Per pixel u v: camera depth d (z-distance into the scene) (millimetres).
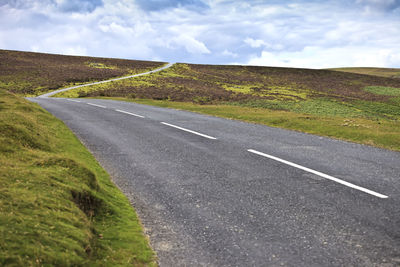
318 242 4152
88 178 5508
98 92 55000
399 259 3768
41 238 3283
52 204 4145
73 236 3576
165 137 10836
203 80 84062
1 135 7215
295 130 12625
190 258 3859
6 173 4820
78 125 13180
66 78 72188
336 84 88625
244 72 109438
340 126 12711
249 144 9727
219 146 9469
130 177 6852
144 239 4277
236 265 3693
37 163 5684
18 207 3797
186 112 18516
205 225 4691
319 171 6965
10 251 2934
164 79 80000
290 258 3809
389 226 4527
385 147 9539
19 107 12930
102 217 4742
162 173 7059
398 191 5785
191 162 7828
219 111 18531
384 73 157250
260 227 4582
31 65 87625
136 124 13555
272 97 58375
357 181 6324
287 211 5070
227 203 5430
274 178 6582
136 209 5312
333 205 5246
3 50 110000
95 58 120125
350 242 4141
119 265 3506
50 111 17656
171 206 5383
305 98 58656
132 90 59094
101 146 9570
